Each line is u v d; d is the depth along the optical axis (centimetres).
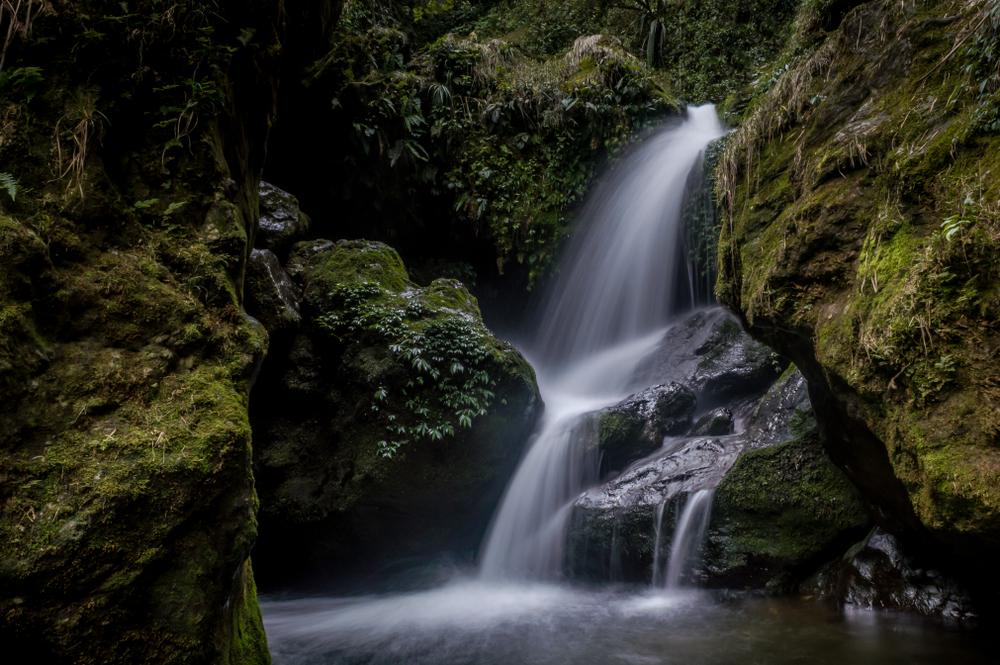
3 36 232
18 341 213
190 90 278
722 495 503
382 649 420
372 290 622
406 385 567
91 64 252
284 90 760
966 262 239
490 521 620
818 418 424
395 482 557
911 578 402
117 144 262
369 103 825
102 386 229
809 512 473
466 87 941
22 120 233
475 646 417
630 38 1336
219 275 272
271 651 423
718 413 628
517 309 1020
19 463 206
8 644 199
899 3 349
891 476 356
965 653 338
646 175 930
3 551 196
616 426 630
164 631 222
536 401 630
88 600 207
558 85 957
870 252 289
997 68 268
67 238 235
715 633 404
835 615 415
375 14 1155
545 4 1437
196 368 255
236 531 247
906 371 253
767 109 417
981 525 229
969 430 231
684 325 830
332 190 870
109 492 213
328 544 575
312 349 604
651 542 524
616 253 939
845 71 367
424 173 903
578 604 504
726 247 414
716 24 1208
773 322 353
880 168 307
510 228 916
